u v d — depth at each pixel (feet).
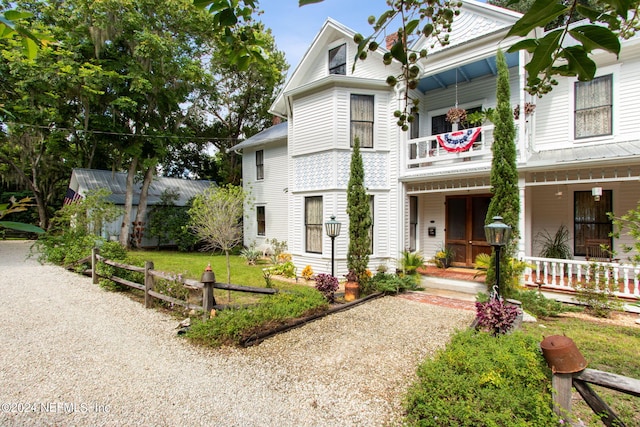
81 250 35.68
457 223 36.58
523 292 23.35
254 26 9.45
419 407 9.21
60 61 41.19
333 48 38.04
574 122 29.01
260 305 19.31
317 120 34.35
